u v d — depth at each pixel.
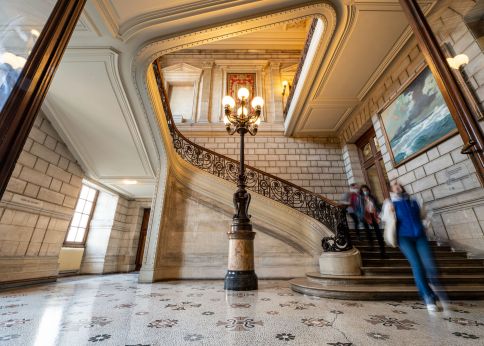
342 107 6.26
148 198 6.98
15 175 3.51
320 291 2.63
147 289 3.20
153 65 4.00
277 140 7.52
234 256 3.19
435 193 3.92
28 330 1.54
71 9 1.12
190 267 4.23
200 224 4.49
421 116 4.19
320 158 7.34
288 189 4.80
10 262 3.43
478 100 1.84
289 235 4.32
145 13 2.80
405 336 1.44
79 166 4.80
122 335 1.45
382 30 4.23
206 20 3.05
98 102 3.69
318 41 4.52
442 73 1.39
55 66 1.01
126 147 4.43
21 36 0.99
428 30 1.52
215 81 8.35
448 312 1.99
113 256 6.18
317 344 1.32
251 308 2.12
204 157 5.04
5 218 3.39
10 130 0.79
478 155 1.16
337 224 3.79
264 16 3.26
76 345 1.30
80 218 5.84
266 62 8.55
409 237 2.17
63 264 5.16
